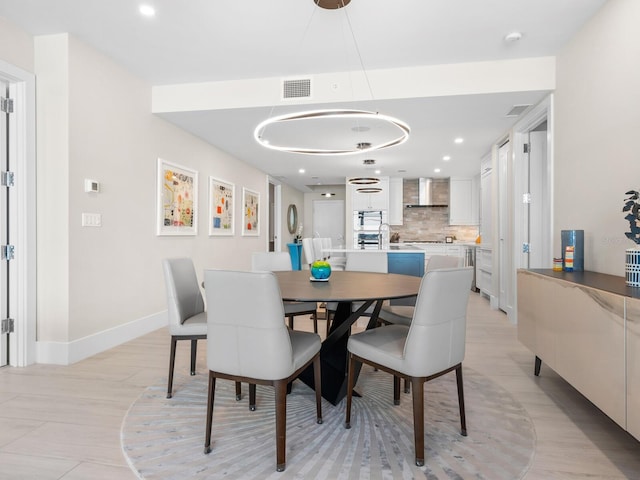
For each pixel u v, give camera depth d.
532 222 4.01
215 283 1.60
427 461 1.61
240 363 1.61
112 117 3.24
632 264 1.79
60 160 2.79
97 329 3.08
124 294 3.40
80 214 2.91
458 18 2.59
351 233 7.93
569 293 1.98
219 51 3.08
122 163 3.37
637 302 1.44
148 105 3.74
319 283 2.38
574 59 2.80
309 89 3.51
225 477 1.50
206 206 4.95
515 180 4.08
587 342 1.80
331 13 2.54
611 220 2.33
